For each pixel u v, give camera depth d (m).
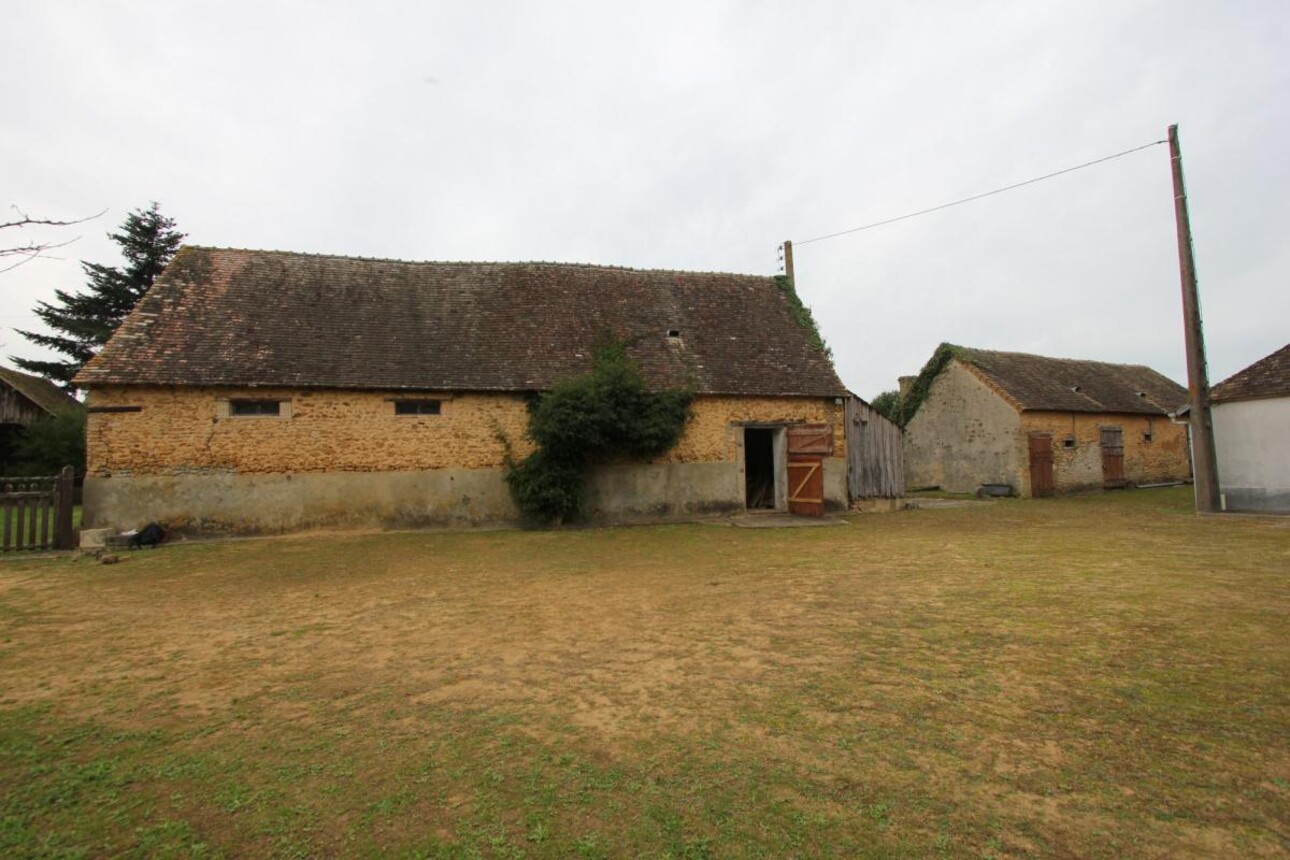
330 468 13.61
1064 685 4.41
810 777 3.32
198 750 3.77
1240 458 15.46
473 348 15.27
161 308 14.00
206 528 12.89
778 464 16.67
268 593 8.03
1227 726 3.75
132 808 3.16
